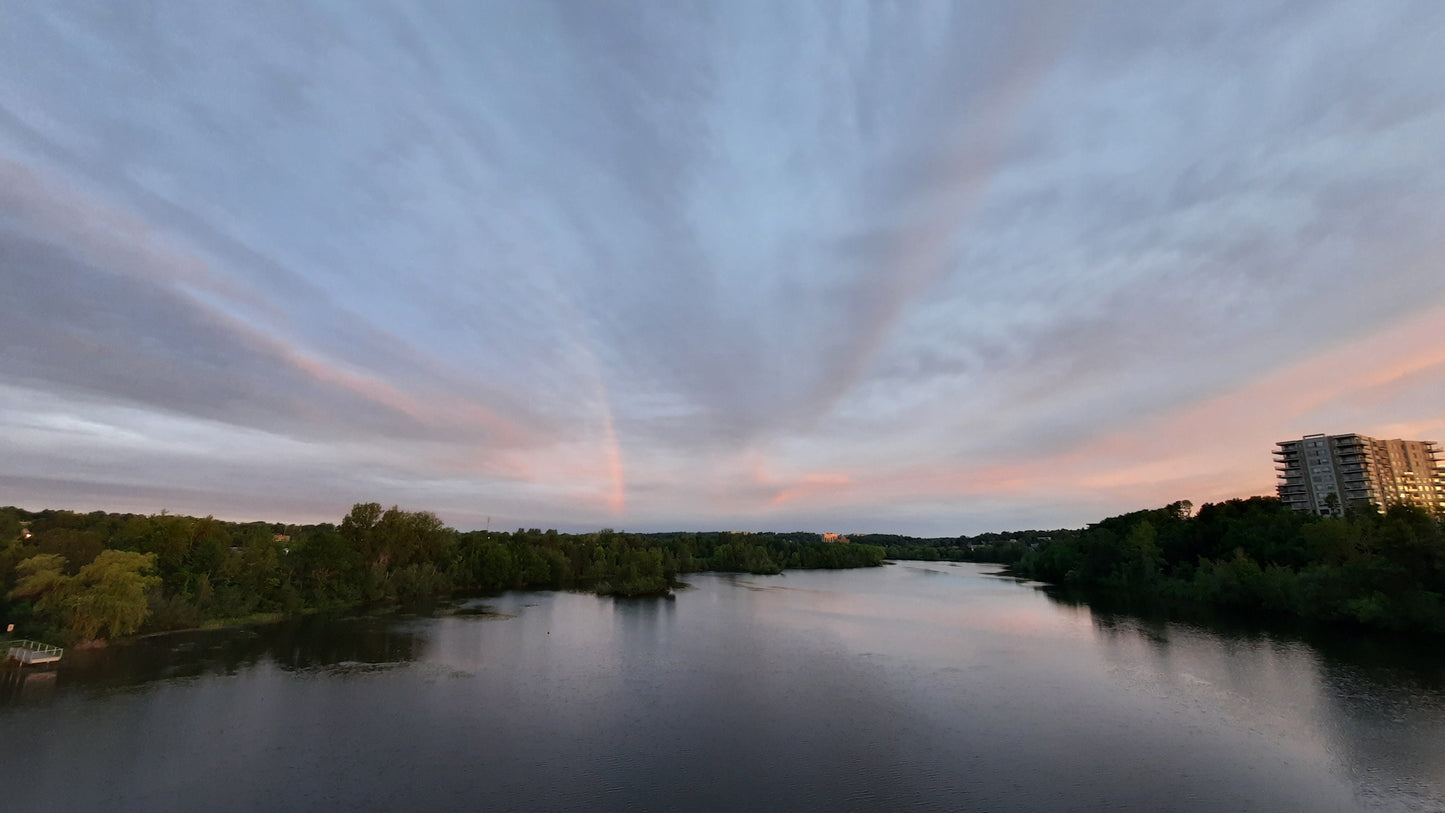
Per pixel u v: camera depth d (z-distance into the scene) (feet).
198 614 278.87
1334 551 279.28
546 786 111.86
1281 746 127.75
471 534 590.14
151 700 160.76
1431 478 622.54
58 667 197.26
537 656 219.82
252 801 105.60
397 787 111.24
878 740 133.59
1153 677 181.78
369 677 187.11
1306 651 209.97
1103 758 122.83
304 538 395.34
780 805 104.58
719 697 166.50
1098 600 367.25
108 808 102.99
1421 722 139.95
